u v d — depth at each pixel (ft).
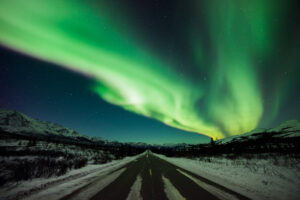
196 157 70.59
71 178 21.84
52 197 13.53
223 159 50.88
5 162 25.79
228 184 17.75
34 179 20.15
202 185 17.43
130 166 38.14
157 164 42.70
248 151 70.54
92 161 49.65
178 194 14.21
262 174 22.24
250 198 12.90
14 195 13.98
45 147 80.79
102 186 17.35
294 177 19.27
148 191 15.30
